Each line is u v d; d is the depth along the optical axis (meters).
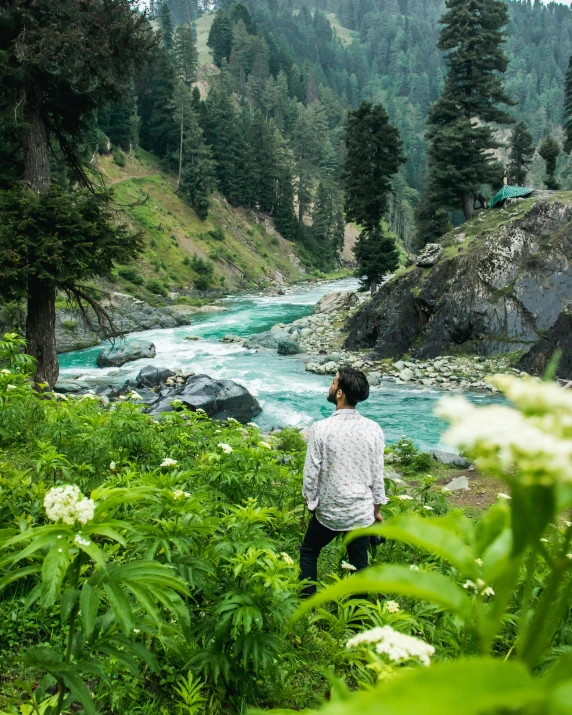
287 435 12.16
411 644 1.56
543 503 0.77
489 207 36.44
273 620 3.33
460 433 0.65
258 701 3.35
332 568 5.29
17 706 2.99
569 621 2.99
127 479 4.15
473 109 40.38
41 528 2.04
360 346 31.78
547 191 34.56
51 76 14.68
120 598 2.07
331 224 97.62
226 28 134.12
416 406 20.94
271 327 41.16
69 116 16.36
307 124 111.94
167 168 83.44
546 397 0.66
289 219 90.69
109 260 15.22
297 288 71.50
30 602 2.13
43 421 7.96
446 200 41.00
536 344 24.84
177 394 18.53
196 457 7.13
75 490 2.07
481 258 28.83
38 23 14.14
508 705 0.53
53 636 3.61
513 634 3.28
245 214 87.81
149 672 3.41
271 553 3.37
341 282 80.31
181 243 68.81
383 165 39.00
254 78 130.75
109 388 20.80
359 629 4.01
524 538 0.78
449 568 4.17
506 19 38.94
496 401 21.67
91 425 7.00
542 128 172.12
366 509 4.67
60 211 13.73
